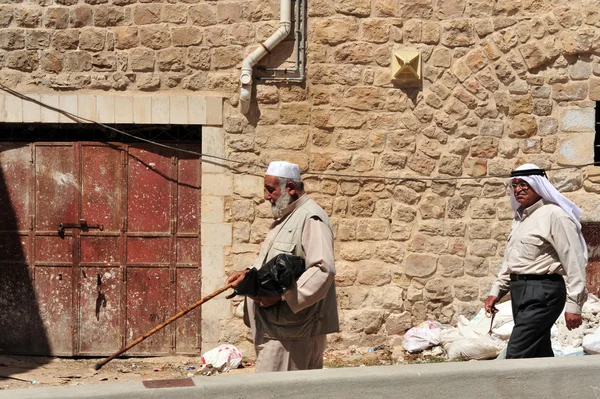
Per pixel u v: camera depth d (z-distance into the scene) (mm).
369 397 4102
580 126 8055
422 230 8125
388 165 8086
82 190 8141
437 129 8094
